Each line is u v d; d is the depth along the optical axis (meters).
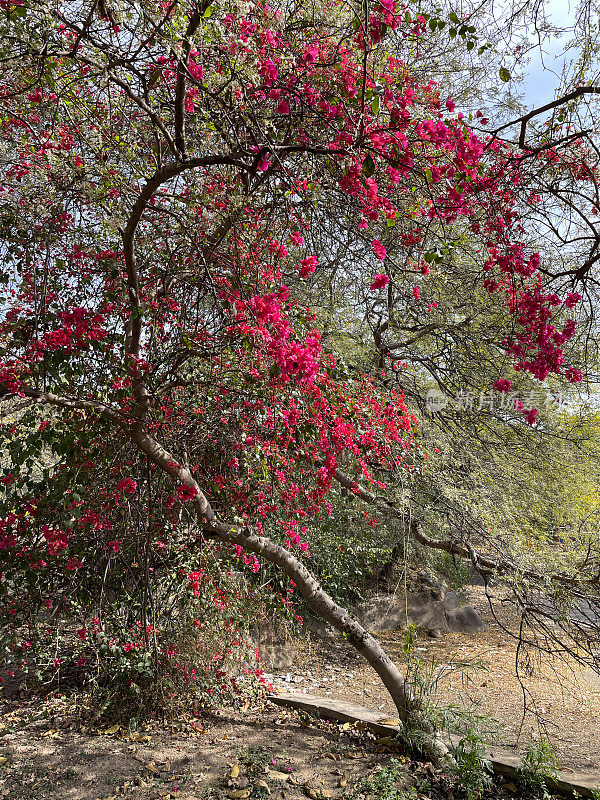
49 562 3.86
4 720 4.22
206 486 4.42
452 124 2.65
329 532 6.23
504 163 2.92
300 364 2.54
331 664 6.22
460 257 4.75
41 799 3.21
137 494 4.12
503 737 4.05
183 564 4.44
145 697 4.39
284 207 3.14
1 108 2.80
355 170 2.33
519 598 4.05
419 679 4.31
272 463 3.76
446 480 4.60
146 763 3.71
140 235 3.55
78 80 2.74
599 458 5.94
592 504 5.34
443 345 5.59
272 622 6.36
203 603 4.64
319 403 3.43
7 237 3.18
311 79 2.64
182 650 4.60
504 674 5.82
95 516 3.69
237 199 2.73
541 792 3.62
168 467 3.63
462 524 4.39
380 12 2.40
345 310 5.46
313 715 4.80
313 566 6.21
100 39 2.57
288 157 2.96
